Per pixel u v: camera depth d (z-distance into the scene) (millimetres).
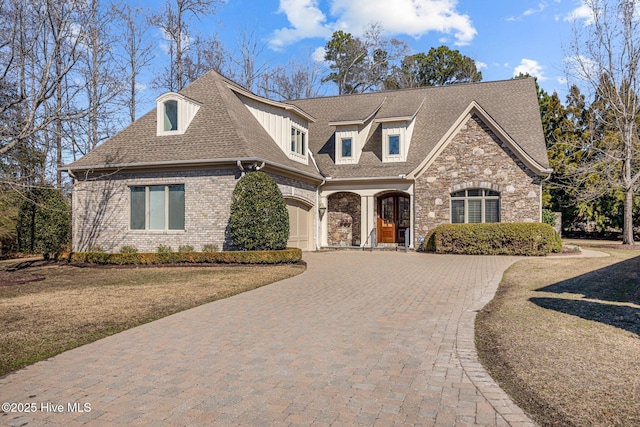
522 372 5133
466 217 20234
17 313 8375
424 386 4871
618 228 29250
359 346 6309
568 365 5242
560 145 29750
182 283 11625
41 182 20328
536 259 16047
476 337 6688
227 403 4484
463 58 46250
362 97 26141
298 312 8406
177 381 5078
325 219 22906
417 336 6781
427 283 11469
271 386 4902
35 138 17453
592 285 9922
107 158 17859
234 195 15570
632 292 9023
